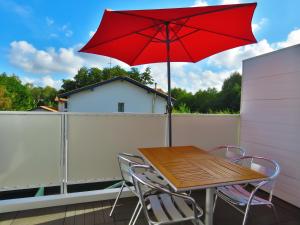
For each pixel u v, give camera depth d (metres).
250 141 3.32
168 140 3.10
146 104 13.38
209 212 1.93
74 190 3.57
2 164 2.51
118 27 2.16
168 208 1.78
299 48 2.61
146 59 3.08
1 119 2.47
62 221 2.30
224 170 1.83
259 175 1.73
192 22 2.30
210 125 3.38
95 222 2.29
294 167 2.69
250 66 3.32
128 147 2.99
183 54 3.05
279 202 2.79
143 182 1.57
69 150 2.75
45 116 2.63
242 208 2.58
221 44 2.69
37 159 2.63
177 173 1.74
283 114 2.81
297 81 2.63
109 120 2.89
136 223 2.25
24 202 2.48
